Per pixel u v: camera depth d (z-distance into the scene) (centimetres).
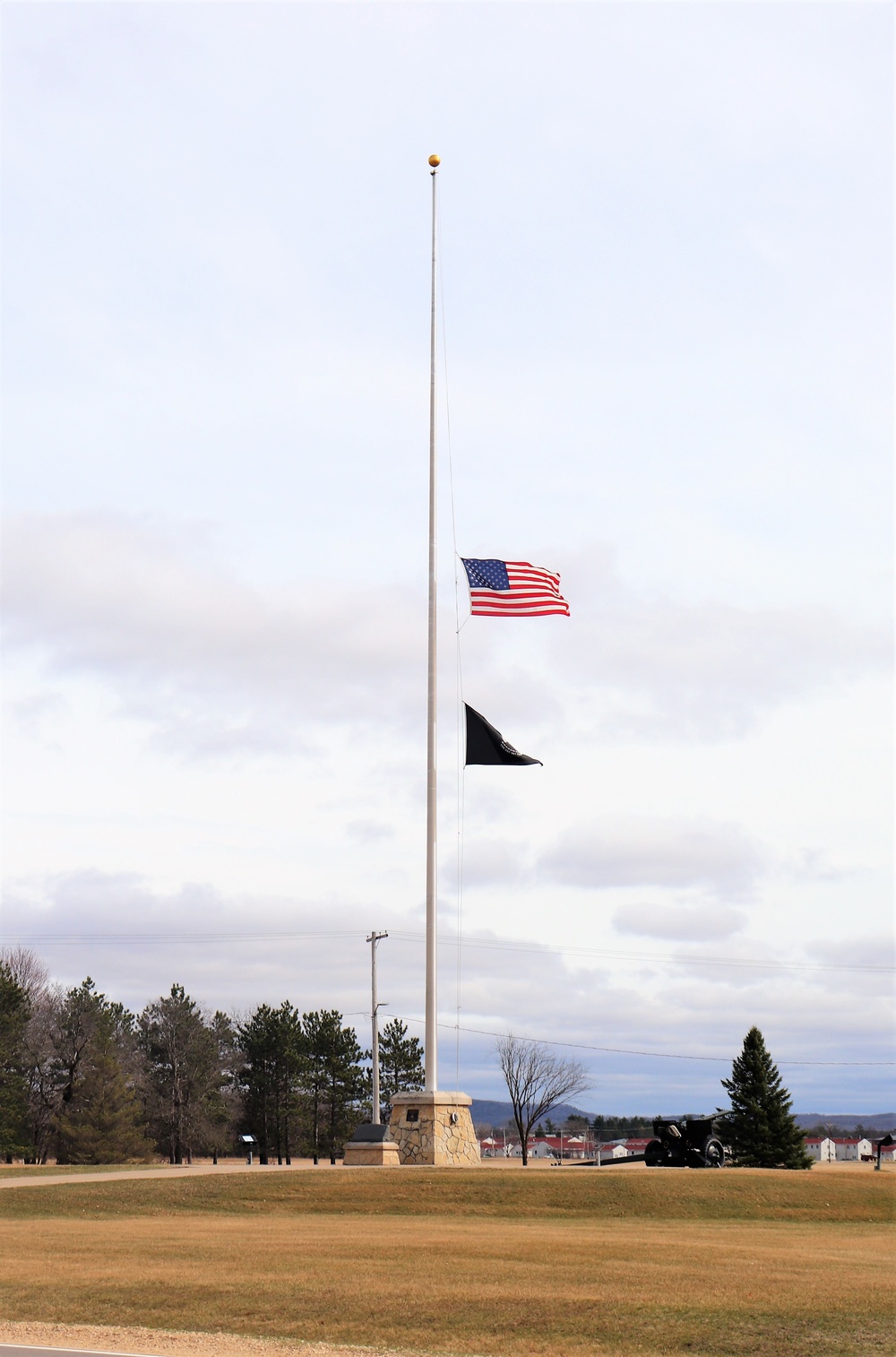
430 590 3759
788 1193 3103
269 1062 8088
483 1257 2086
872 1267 2028
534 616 3525
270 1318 1612
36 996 7950
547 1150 8669
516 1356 1437
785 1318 1599
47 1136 7525
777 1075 6450
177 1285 1802
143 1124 7862
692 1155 3650
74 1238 2305
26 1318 1620
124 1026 8431
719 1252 2189
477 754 3566
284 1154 8212
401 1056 8106
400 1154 3478
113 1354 1376
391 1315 1623
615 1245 2255
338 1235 2358
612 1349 1466
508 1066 6994
